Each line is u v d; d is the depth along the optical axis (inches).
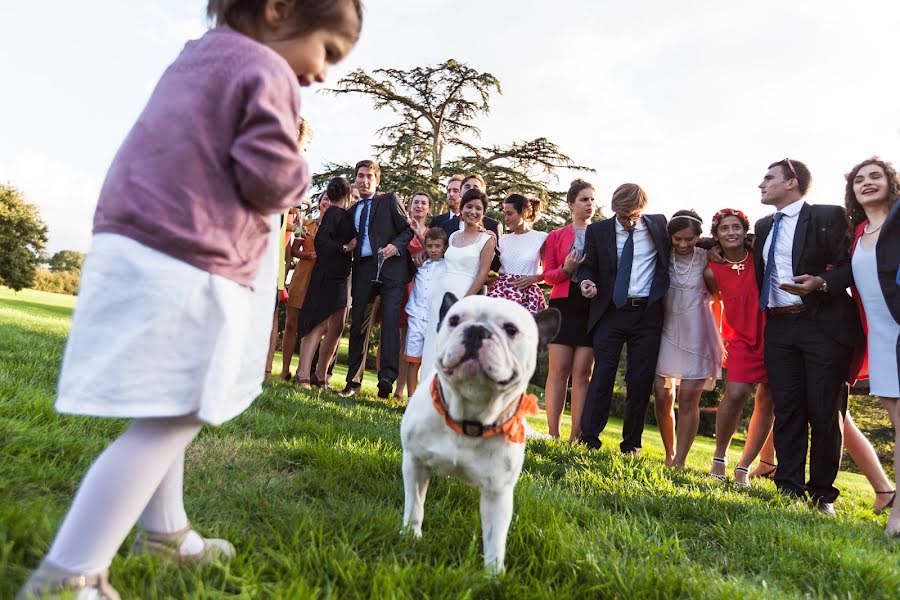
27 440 96.4
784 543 119.3
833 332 172.4
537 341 94.8
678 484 168.1
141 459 55.9
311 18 65.2
